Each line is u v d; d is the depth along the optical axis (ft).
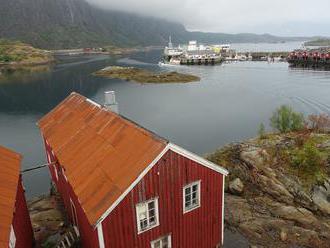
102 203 45.32
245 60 581.94
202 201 54.13
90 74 416.46
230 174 86.74
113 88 312.71
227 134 159.12
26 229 57.93
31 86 327.67
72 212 65.31
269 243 62.34
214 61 552.00
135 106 230.27
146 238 49.44
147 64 571.28
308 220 68.18
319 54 423.64
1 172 53.62
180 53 638.94
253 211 72.69
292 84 289.53
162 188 48.52
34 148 145.07
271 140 96.32
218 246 59.88
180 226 52.75
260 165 84.64
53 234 65.41
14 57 579.48
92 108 71.56
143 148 48.80
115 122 59.41
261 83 308.60
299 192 74.59
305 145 84.38
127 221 46.73
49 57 634.02
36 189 104.37
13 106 236.63
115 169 48.96
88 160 54.95
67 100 87.92
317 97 228.43
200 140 151.84
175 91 289.74
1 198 46.68
